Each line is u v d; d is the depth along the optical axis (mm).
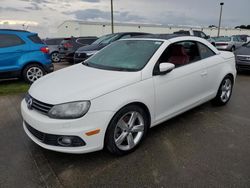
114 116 2742
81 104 2547
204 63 4020
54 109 2574
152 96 3137
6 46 6406
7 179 2580
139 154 3020
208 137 3461
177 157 2939
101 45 9672
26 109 2943
